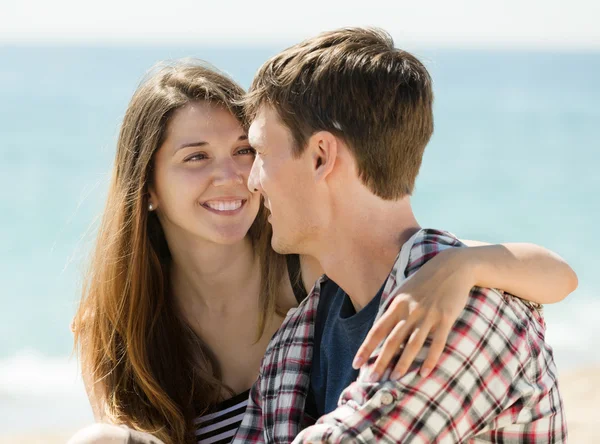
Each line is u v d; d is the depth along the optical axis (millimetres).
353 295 1997
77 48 100250
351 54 1888
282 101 1895
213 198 2660
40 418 6871
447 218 18109
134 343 2727
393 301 1707
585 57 84500
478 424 1691
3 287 12172
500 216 18125
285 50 1968
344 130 1851
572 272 1942
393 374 1638
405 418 1636
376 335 1678
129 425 2627
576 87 46594
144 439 2389
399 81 1878
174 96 2674
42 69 50594
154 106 2688
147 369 2715
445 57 85375
